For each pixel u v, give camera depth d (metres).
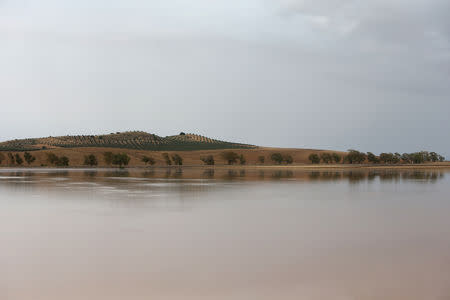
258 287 10.67
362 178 66.06
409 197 34.78
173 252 14.36
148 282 11.05
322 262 13.04
